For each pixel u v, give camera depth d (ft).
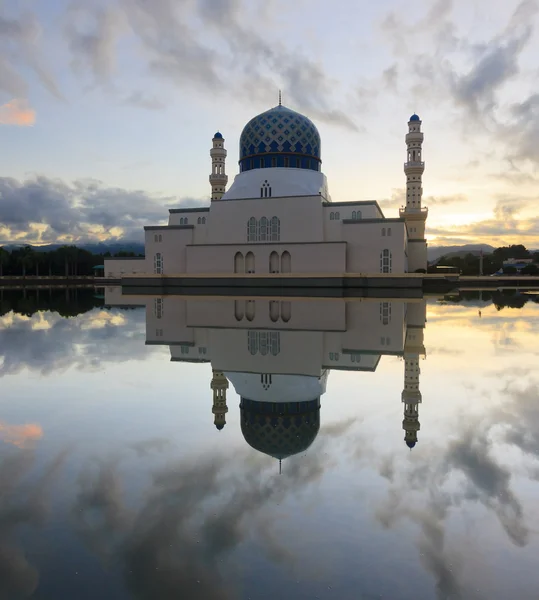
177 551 20.39
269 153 289.12
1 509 24.04
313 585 18.21
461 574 18.97
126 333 90.74
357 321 108.58
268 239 271.90
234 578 18.52
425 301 175.42
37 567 19.26
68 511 23.86
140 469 29.25
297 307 144.56
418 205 328.70
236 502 24.89
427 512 23.99
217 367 60.59
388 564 19.65
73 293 255.29
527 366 61.67
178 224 297.53
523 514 23.98
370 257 261.44
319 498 25.49
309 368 60.18
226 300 176.65
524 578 18.84
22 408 42.55
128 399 45.62
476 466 30.01
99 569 19.07
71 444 33.55
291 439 35.09
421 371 58.65
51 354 68.74
